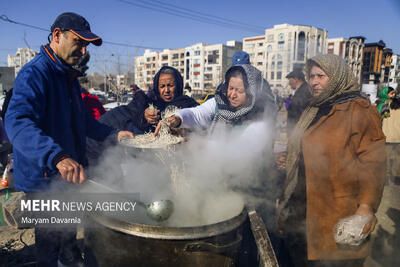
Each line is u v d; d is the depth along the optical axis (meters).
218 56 63.31
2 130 3.91
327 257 1.31
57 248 1.62
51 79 1.41
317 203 1.31
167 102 2.30
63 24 1.40
